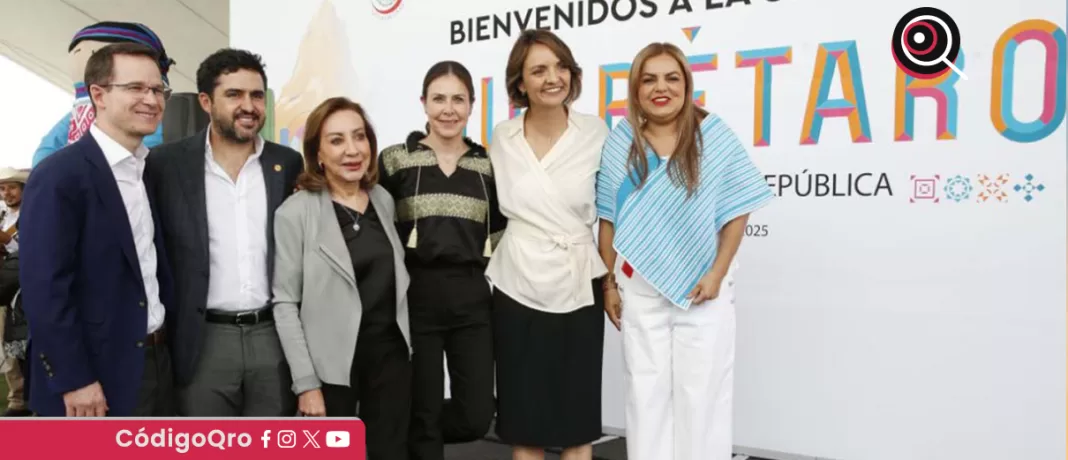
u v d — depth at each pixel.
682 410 2.02
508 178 2.02
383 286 1.94
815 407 2.74
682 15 2.92
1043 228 2.36
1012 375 2.42
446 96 2.04
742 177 1.95
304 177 1.92
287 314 1.88
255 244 1.92
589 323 2.03
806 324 2.74
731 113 2.84
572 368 2.02
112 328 1.73
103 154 1.73
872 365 2.63
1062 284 2.34
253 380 1.92
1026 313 2.39
